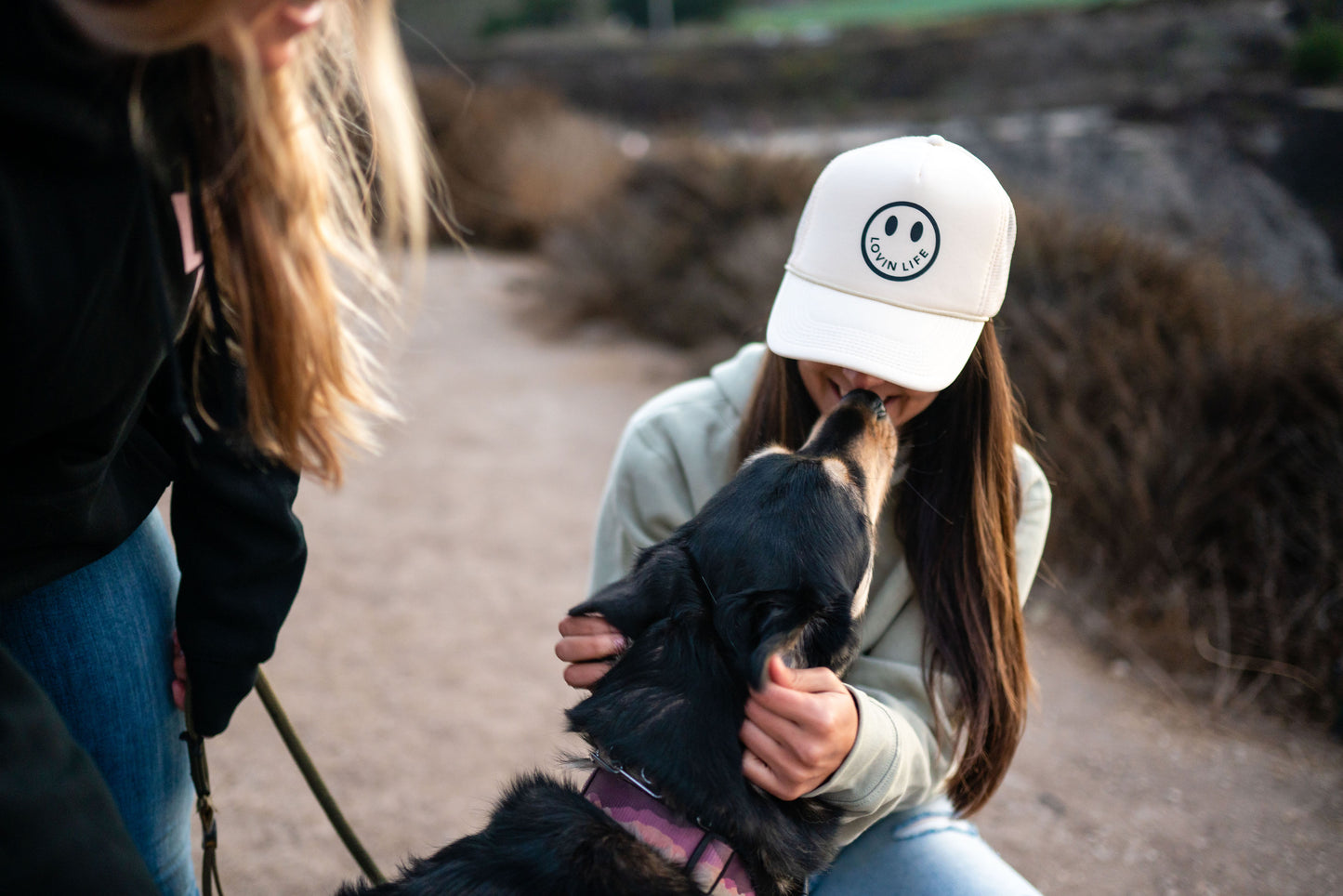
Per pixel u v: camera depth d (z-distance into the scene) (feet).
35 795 3.16
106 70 3.04
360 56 3.62
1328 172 32.48
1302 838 9.04
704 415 6.34
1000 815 9.31
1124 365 14.60
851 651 4.98
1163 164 33.42
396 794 9.47
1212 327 15.16
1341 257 26.76
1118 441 14.25
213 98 3.45
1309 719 10.84
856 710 4.66
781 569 4.86
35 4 2.78
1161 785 9.78
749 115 69.10
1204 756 10.25
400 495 16.65
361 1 3.59
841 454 5.11
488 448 18.79
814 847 4.93
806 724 4.41
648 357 24.47
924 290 4.99
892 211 5.01
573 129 39.91
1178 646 11.84
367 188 4.21
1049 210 19.90
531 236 36.27
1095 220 18.26
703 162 28.25
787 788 4.61
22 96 2.88
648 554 5.35
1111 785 9.77
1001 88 69.21
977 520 5.37
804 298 5.25
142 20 2.96
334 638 12.30
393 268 4.11
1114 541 13.17
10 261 2.98
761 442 5.91
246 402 4.28
